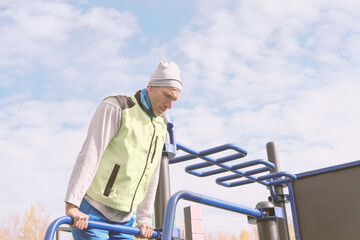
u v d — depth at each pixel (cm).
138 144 175
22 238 5028
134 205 181
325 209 361
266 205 191
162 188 260
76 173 160
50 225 145
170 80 180
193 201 150
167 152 265
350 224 346
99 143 165
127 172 173
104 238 170
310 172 373
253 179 365
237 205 174
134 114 176
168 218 134
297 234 369
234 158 316
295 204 377
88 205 169
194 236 535
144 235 188
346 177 356
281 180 375
